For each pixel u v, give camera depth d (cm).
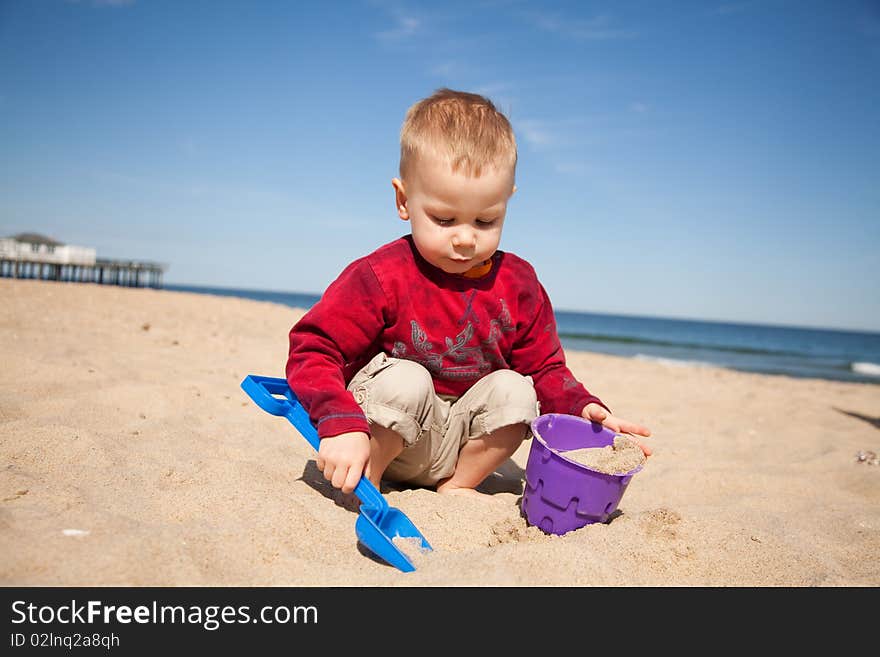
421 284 183
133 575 123
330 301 181
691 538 165
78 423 231
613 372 716
